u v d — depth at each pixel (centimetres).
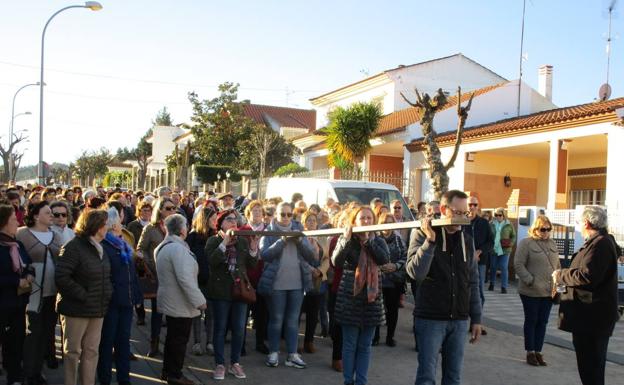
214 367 717
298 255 730
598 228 555
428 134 1423
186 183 3906
